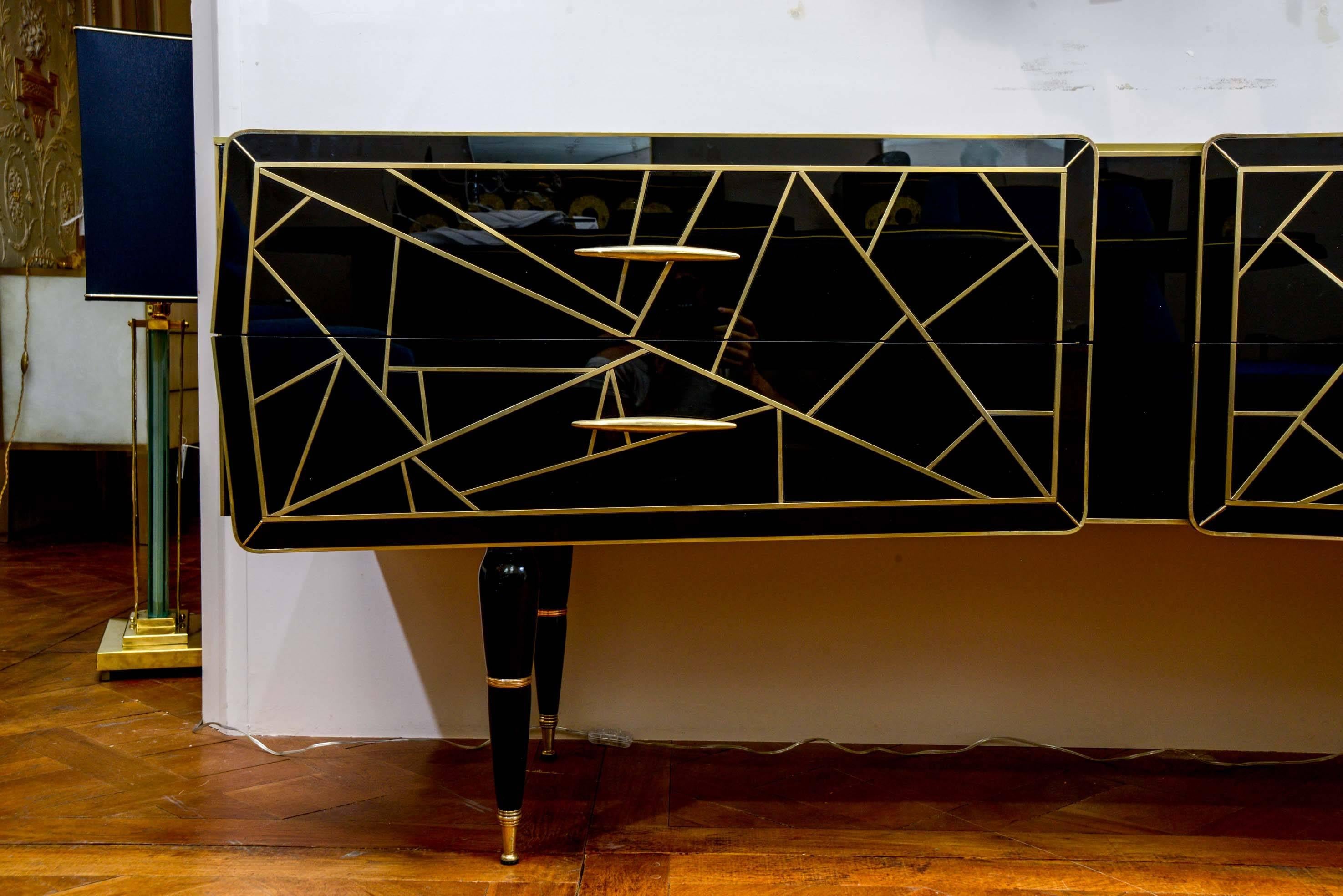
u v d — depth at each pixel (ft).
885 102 5.79
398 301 4.07
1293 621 5.94
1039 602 6.00
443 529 4.14
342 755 5.74
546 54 5.77
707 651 6.07
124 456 13.53
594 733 6.09
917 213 4.16
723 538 4.21
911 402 4.21
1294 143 4.15
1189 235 4.24
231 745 5.85
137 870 4.28
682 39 5.78
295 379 4.05
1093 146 4.17
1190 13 5.70
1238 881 4.34
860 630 6.05
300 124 5.75
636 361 4.14
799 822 4.91
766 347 4.16
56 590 9.65
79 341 10.46
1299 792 5.35
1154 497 4.30
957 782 5.46
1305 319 4.18
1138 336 4.26
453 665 6.04
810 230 4.14
